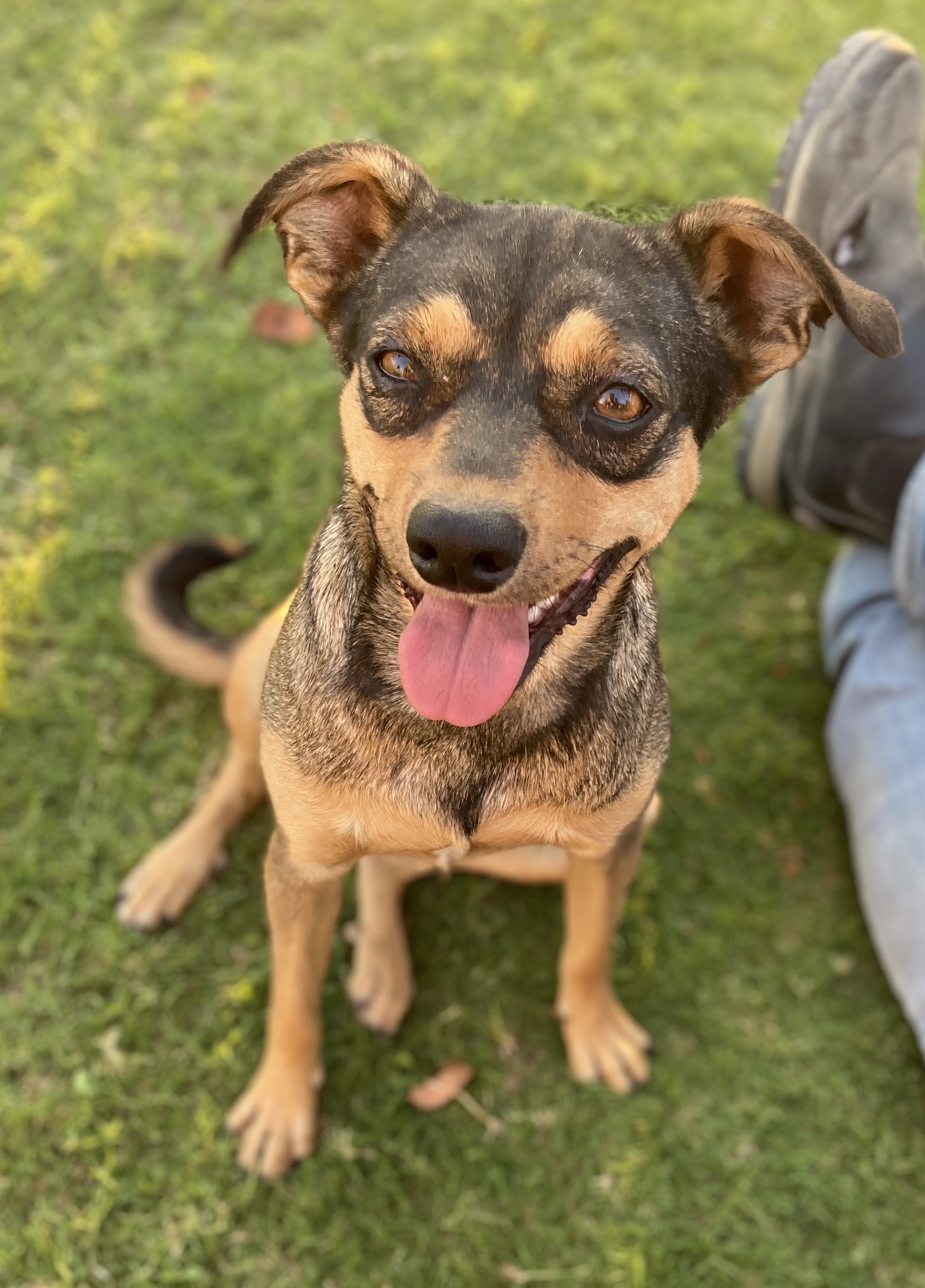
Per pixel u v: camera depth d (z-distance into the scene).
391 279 0.35
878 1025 0.56
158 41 0.85
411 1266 0.49
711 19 0.89
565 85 0.85
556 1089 0.54
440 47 0.85
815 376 0.59
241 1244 0.49
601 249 0.34
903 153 0.56
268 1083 0.50
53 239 0.75
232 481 0.68
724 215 0.35
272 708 0.41
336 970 0.56
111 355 0.72
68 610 0.64
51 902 0.56
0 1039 0.53
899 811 0.54
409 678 0.36
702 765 0.63
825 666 0.65
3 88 0.81
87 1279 0.48
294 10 0.87
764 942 0.58
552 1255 0.50
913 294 0.58
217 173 0.79
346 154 0.35
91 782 0.59
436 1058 0.54
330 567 0.40
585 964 0.50
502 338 0.33
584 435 0.33
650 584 0.42
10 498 0.67
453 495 0.31
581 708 0.39
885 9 0.91
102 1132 0.51
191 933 0.56
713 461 0.72
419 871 0.51
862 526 0.63
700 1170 0.52
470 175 0.80
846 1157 0.53
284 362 0.73
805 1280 0.50
